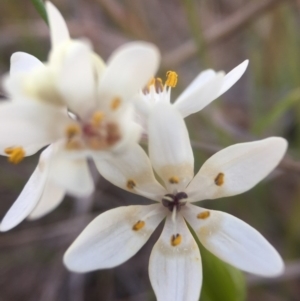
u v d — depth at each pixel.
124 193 0.10
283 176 0.10
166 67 0.10
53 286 0.09
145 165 0.05
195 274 0.05
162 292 0.05
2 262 0.10
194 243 0.05
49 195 0.05
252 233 0.05
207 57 0.09
